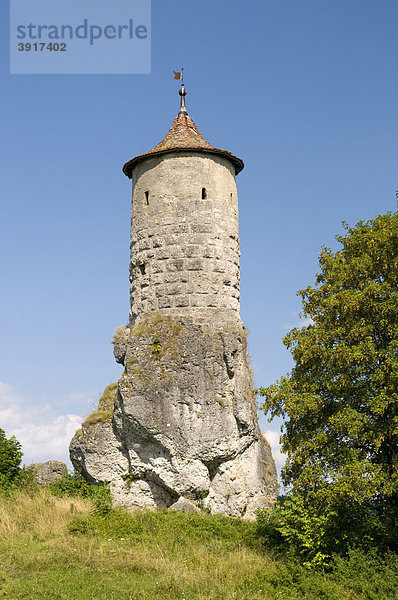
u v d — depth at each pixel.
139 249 29.25
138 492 26.23
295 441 22.03
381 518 20.84
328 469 20.58
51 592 16.41
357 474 19.50
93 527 21.83
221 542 21.91
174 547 20.86
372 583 18.42
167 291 28.03
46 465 29.84
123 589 16.94
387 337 21.62
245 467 26.95
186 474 25.45
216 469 26.08
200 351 26.64
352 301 21.27
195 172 29.22
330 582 18.59
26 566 18.20
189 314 27.70
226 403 26.39
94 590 16.73
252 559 20.31
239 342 27.81
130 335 27.48
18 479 28.56
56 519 22.94
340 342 21.53
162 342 26.73
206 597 17.14
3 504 24.41
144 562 18.95
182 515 23.78
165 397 25.88
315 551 20.12
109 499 24.47
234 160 30.47
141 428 25.72
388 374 20.41
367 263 21.94
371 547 20.00
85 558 19.02
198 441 25.62
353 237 22.92
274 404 22.69
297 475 21.80
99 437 26.94
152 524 22.67
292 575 19.11
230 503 25.75
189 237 28.45
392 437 21.12
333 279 22.70
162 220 28.78
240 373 27.41
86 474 27.50
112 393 28.50
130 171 31.38
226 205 29.61
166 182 29.14
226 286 28.69
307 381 22.41
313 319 22.94
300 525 20.66
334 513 19.80
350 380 21.22
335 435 21.27
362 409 21.33
